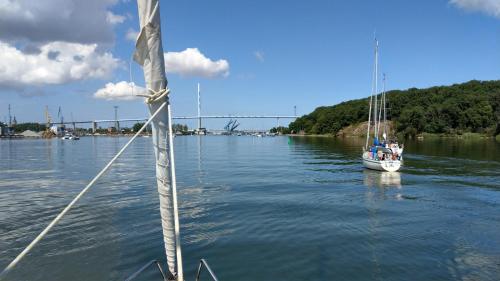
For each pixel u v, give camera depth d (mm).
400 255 14281
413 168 44062
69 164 50719
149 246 14961
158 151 6199
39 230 17453
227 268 13008
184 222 18641
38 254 14180
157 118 6070
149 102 6035
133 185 30641
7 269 5645
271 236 16391
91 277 12273
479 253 14547
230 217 19594
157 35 5719
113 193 26734
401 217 19938
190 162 53156
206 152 78000
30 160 57719
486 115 133250
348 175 37781
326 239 16031
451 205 23156
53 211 21281
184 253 14367
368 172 40406
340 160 56625
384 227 17969
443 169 43000
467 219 19609
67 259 13672
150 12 5555
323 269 12961
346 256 14148
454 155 62438
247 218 19391
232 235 16516
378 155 43000
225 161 54938
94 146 108688
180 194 26312
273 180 33750
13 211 21391
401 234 16859
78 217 19547
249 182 32375
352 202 23828
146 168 44688
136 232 16781
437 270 12945
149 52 5734
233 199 24453
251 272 12695
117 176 36812
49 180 34438
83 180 34281
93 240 15688
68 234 16516
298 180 33844
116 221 18672
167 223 6422
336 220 19172
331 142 124750
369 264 13414
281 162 53156
